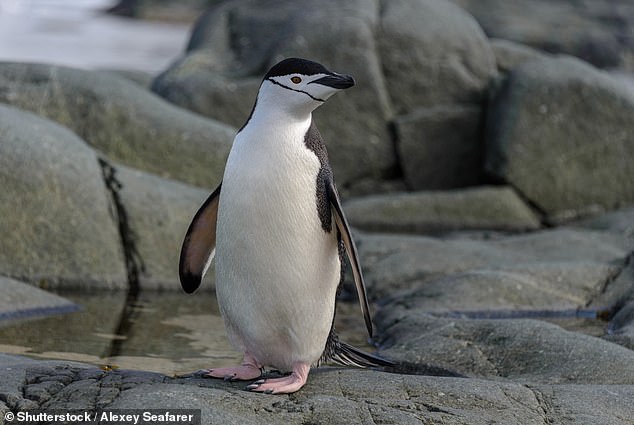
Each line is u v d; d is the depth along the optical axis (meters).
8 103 26.38
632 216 28.67
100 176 22.06
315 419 10.60
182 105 33.00
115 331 17.27
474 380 12.15
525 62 34.50
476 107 34.41
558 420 11.13
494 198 30.88
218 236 11.66
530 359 14.45
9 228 20.69
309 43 33.78
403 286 21.27
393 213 30.17
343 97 33.69
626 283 20.44
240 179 11.34
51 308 18.44
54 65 27.58
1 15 95.69
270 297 11.48
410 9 35.31
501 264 22.00
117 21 100.75
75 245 20.98
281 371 12.62
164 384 11.20
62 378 11.62
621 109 32.25
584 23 85.19
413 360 15.02
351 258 11.32
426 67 34.50
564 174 31.94
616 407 11.70
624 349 14.48
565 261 21.45
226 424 10.05
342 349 12.92
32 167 21.17
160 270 21.52
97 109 26.59
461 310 19.00
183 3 107.94
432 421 10.70
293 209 11.27
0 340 16.05
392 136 34.09
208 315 19.14
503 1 88.62
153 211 22.08
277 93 11.46
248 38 35.81
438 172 34.12
